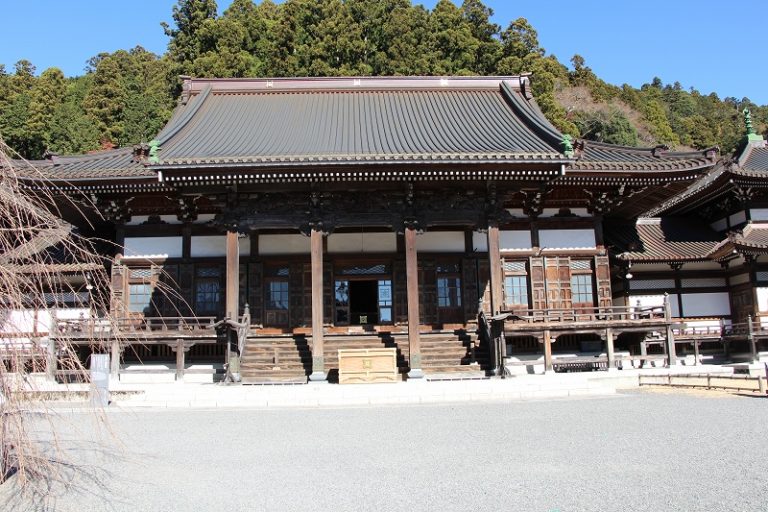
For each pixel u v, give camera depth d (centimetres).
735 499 698
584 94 8369
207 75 5253
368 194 2192
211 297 2459
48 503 748
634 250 2659
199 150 2242
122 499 760
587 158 2467
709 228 3048
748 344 2666
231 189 2145
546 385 1808
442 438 1105
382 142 2339
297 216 2177
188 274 2452
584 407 1497
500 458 929
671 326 2338
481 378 2009
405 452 989
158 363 2359
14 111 4950
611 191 2523
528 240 2542
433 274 2486
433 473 846
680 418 1298
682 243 2838
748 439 1045
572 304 2525
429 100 2955
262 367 2120
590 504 691
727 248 2577
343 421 1345
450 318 2461
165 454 1021
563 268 2542
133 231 2478
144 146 2375
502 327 2078
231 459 971
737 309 2744
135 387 1933
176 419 1425
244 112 2781
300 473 866
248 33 6031
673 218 3145
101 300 833
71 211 2455
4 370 662
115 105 5738
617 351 2592
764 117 10600
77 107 5850
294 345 2242
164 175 2042
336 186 2158
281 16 5950
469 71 5459
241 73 5334
